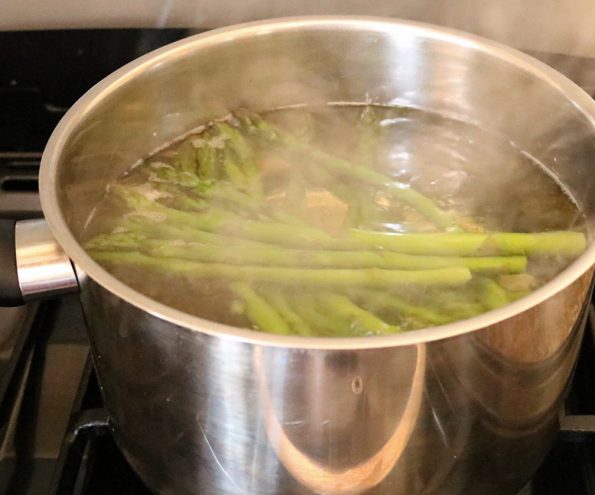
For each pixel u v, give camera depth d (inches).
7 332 26.6
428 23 28.5
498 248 22.8
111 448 23.2
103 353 18.7
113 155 25.5
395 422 16.4
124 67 24.5
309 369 15.3
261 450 17.1
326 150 27.2
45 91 31.8
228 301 21.4
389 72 27.8
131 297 16.3
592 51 31.1
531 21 30.8
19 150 32.6
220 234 23.7
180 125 27.5
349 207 24.6
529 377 17.6
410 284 22.1
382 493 18.0
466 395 16.7
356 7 31.0
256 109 28.6
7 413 24.3
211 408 16.8
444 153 27.0
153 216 24.5
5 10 31.1
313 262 22.4
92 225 24.2
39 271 19.3
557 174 25.7
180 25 31.6
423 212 24.6
